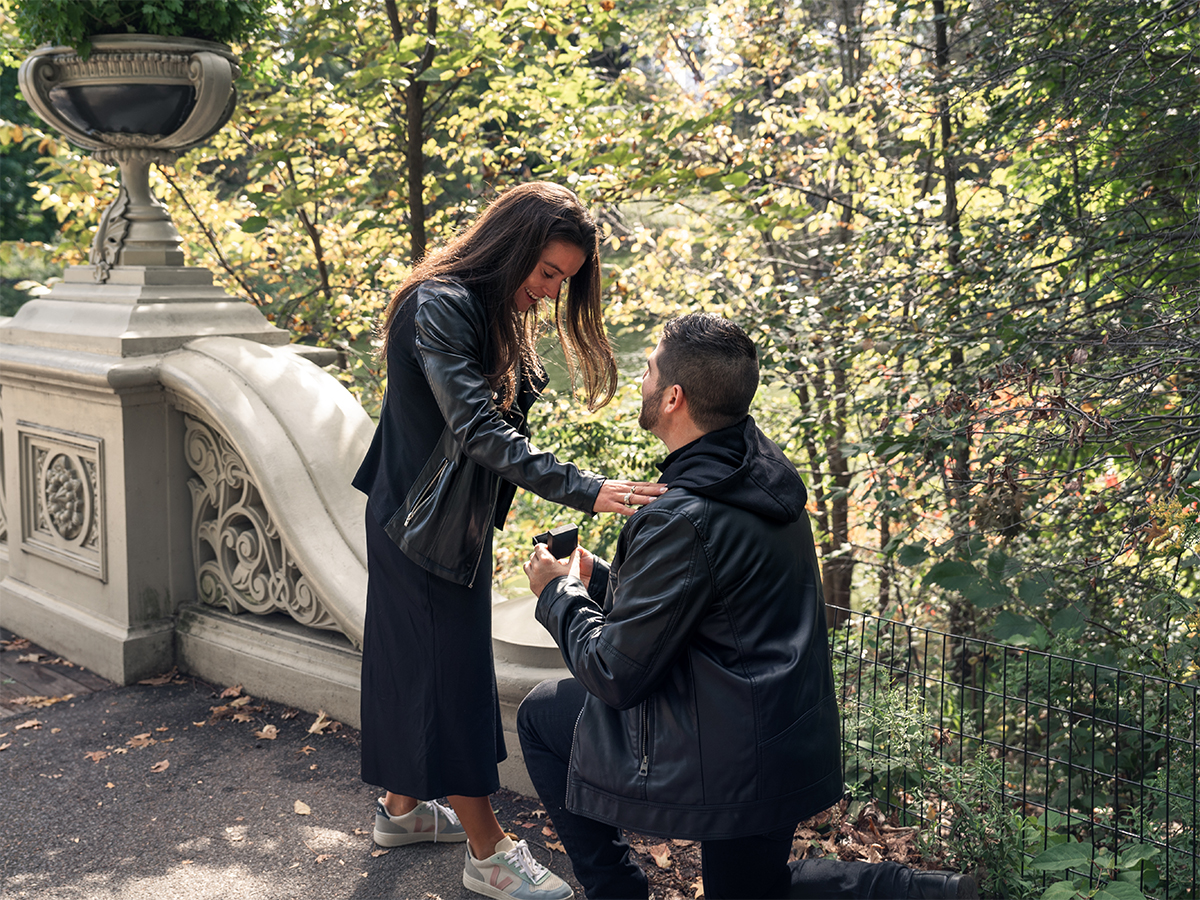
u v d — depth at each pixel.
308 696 3.42
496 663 2.95
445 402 2.04
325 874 2.55
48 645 4.02
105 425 3.64
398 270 7.40
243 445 3.38
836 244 6.70
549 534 2.01
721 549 1.67
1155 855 2.63
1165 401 3.88
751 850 1.82
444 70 5.91
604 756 1.77
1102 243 4.44
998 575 3.45
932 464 4.00
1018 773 3.77
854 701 3.09
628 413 7.13
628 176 6.20
